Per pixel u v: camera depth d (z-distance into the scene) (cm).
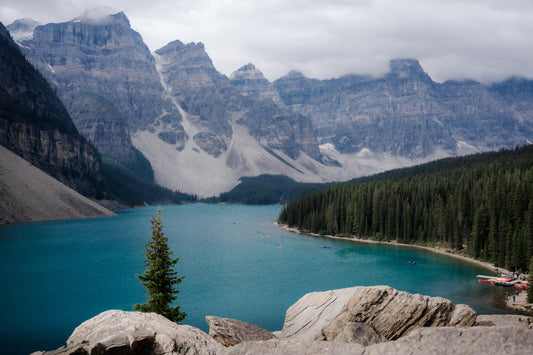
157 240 4059
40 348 5088
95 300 7319
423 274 9688
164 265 4053
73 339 2041
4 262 10875
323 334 2355
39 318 6262
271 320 6256
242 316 6456
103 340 1833
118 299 7381
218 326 2355
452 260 11738
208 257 12269
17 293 7794
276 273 9906
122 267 10400
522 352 1376
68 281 8831
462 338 1495
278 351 1606
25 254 11969
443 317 2223
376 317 2303
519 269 9512
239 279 9225
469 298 7369
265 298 7569
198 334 2141
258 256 12469
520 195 10956
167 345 1881
